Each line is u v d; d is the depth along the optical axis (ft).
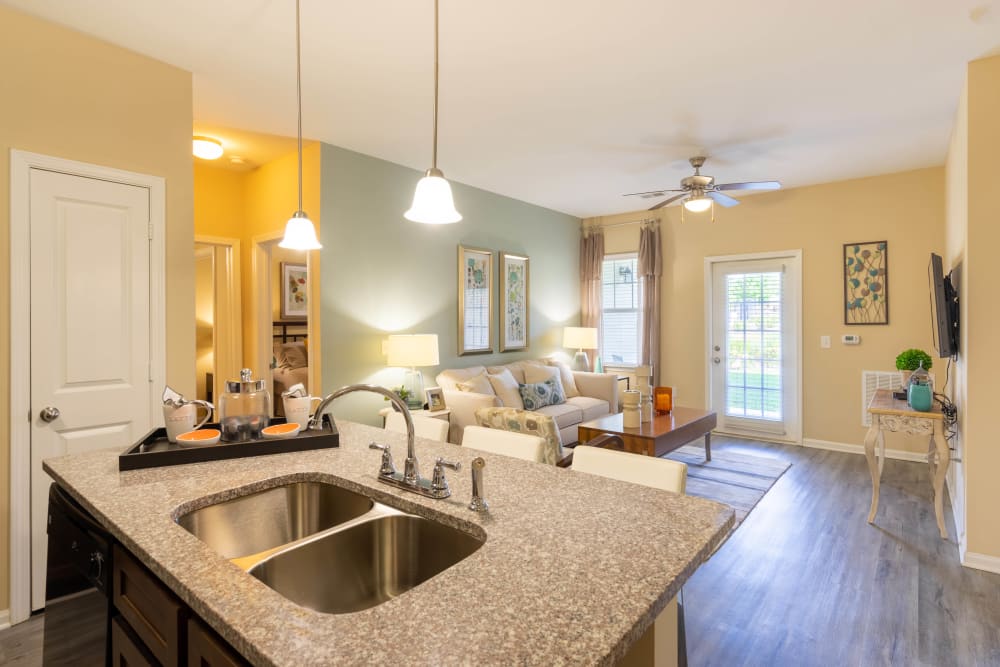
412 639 2.52
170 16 7.77
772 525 10.96
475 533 3.93
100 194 8.39
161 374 9.00
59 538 4.83
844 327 16.84
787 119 11.82
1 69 7.49
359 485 4.91
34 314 7.75
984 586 8.39
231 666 2.77
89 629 4.30
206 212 14.84
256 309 15.11
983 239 8.95
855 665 6.59
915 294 15.70
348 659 2.37
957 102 10.91
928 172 15.51
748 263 18.74
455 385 15.23
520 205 19.57
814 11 7.74
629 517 4.09
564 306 21.86
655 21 7.98
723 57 9.10
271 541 5.04
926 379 10.86
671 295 20.42
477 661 2.34
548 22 8.00
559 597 2.90
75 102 8.16
